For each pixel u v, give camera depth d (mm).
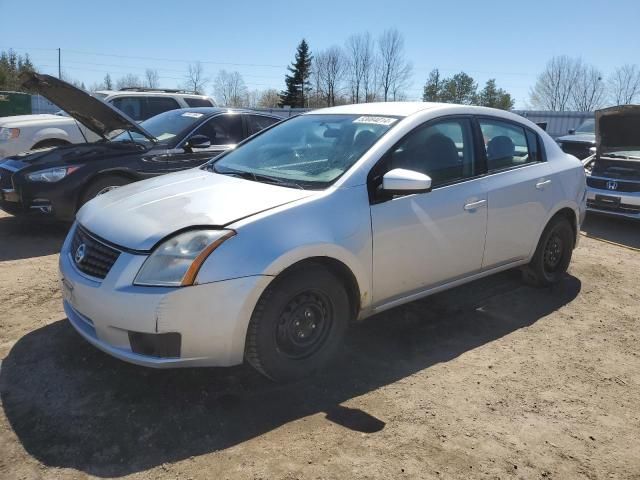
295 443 2580
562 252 4930
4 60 50594
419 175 3170
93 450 2482
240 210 2910
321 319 3113
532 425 2832
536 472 2467
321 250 2961
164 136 6684
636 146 7840
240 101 61469
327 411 2857
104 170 6016
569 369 3455
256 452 2506
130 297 2641
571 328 4090
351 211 3152
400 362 3443
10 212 6102
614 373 3434
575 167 4887
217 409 2830
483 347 3711
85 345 3439
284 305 2893
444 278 3785
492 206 3982
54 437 2564
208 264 2656
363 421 2783
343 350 3568
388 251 3334
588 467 2523
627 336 3998
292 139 3965
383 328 3938
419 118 3707
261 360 2875
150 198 3225
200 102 11438
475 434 2723
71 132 9102
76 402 2846
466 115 4047
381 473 2398
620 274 5520
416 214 3457
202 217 2836
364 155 3383
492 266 4172
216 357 2742
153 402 2867
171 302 2607
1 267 5004
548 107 56094
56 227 6621
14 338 3529
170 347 2668
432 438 2672
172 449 2510
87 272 2898
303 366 3059
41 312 3953
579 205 4887
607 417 2939
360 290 3242
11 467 2355
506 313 4328
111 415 2744
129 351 2727
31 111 24344
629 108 7047
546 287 4883
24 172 5809
